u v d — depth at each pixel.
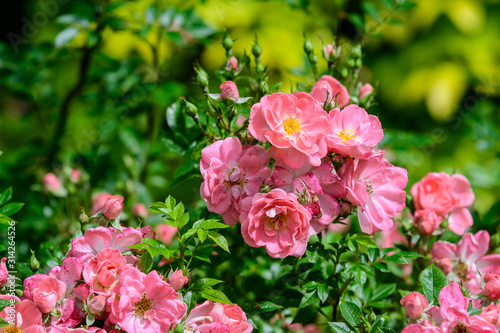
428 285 1.06
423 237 1.13
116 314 1.00
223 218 1.06
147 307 1.00
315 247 1.08
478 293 1.07
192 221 1.10
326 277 1.10
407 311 1.03
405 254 1.10
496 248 1.13
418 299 1.03
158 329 1.00
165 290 1.00
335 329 1.05
